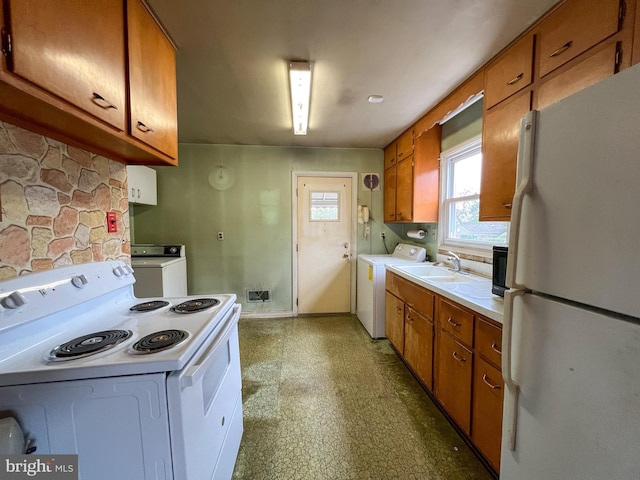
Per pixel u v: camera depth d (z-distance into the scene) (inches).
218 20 52.2
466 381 59.5
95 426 31.1
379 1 47.9
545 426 30.5
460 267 95.7
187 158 133.6
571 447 27.5
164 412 31.9
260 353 104.2
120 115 41.0
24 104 29.6
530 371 32.3
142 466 32.2
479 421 55.6
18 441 28.6
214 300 56.8
